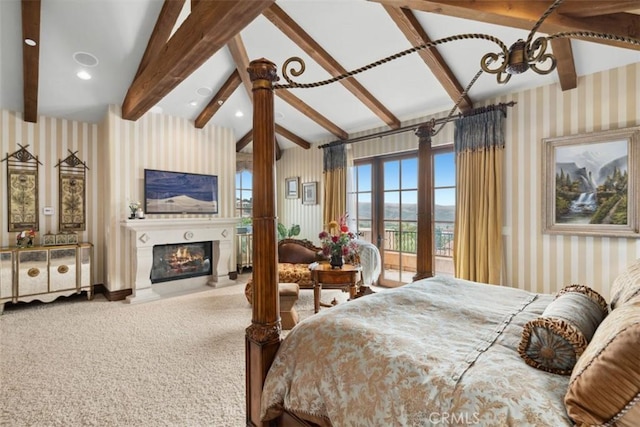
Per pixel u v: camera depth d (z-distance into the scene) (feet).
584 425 2.93
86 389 7.47
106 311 13.25
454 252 13.44
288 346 5.13
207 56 9.13
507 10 6.74
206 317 12.49
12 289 13.12
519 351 4.05
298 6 9.91
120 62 12.59
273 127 5.34
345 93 14.71
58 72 12.62
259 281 5.36
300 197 21.67
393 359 4.06
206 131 18.30
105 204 15.74
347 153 18.03
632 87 9.72
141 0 10.39
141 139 15.88
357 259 13.66
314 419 4.50
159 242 15.62
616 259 10.05
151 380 7.86
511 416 3.11
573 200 10.70
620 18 7.16
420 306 6.00
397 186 16.65
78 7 10.13
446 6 6.71
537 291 11.51
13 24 10.23
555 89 11.12
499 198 12.04
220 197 18.81
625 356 2.87
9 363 8.70
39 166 14.85
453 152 14.39
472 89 12.24
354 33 10.68
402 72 12.39
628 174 9.71
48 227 15.07
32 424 6.29
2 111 13.92
